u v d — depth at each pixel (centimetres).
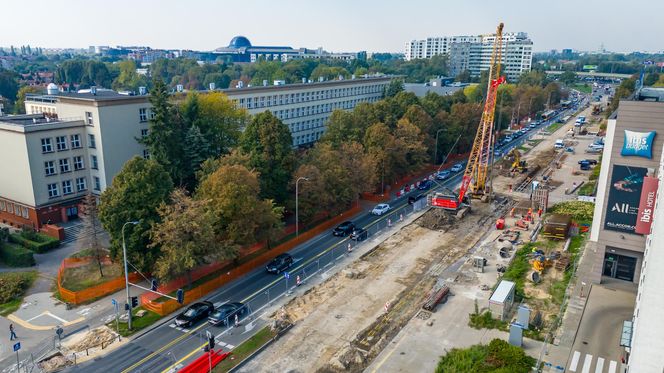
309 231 7425
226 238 5894
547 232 7156
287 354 4394
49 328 4894
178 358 4362
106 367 4222
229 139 8719
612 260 5631
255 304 5353
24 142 7250
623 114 5159
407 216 8519
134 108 8156
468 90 18900
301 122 12838
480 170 9488
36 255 6750
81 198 8019
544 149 13975
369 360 4262
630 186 5250
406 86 19850
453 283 5806
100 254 6131
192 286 5600
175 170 7562
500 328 4756
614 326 4709
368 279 5966
